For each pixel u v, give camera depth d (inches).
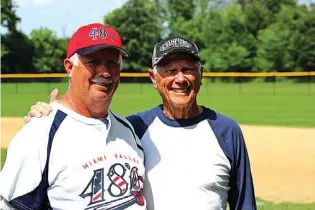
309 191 330.0
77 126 121.2
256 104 1082.7
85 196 117.0
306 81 1845.5
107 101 122.9
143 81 1854.1
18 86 1660.9
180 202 134.1
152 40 2460.6
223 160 136.3
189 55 134.0
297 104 1072.2
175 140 137.2
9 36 2325.3
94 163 119.5
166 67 134.9
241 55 2212.1
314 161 430.6
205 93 1438.2
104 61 121.3
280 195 320.8
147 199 135.8
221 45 2268.7
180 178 134.8
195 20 2453.2
